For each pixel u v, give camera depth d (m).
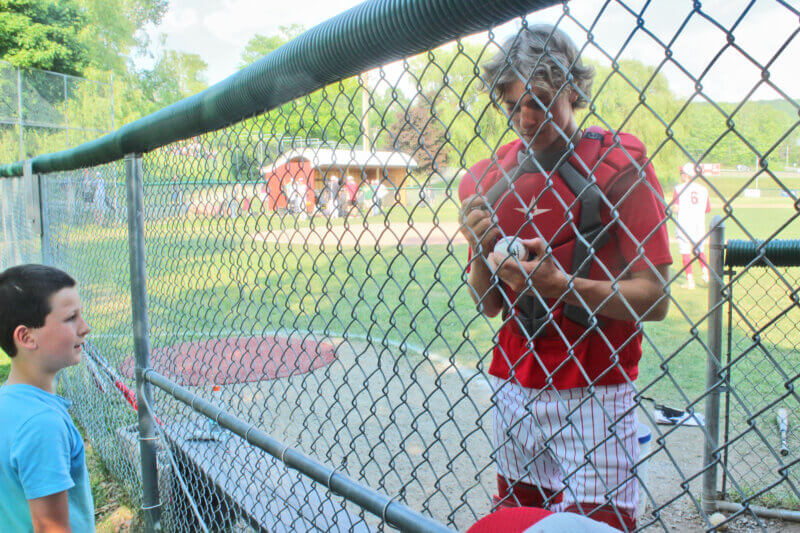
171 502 2.50
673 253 9.48
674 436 3.44
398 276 8.92
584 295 1.27
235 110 1.58
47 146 16.05
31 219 4.52
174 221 2.31
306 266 9.50
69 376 4.32
